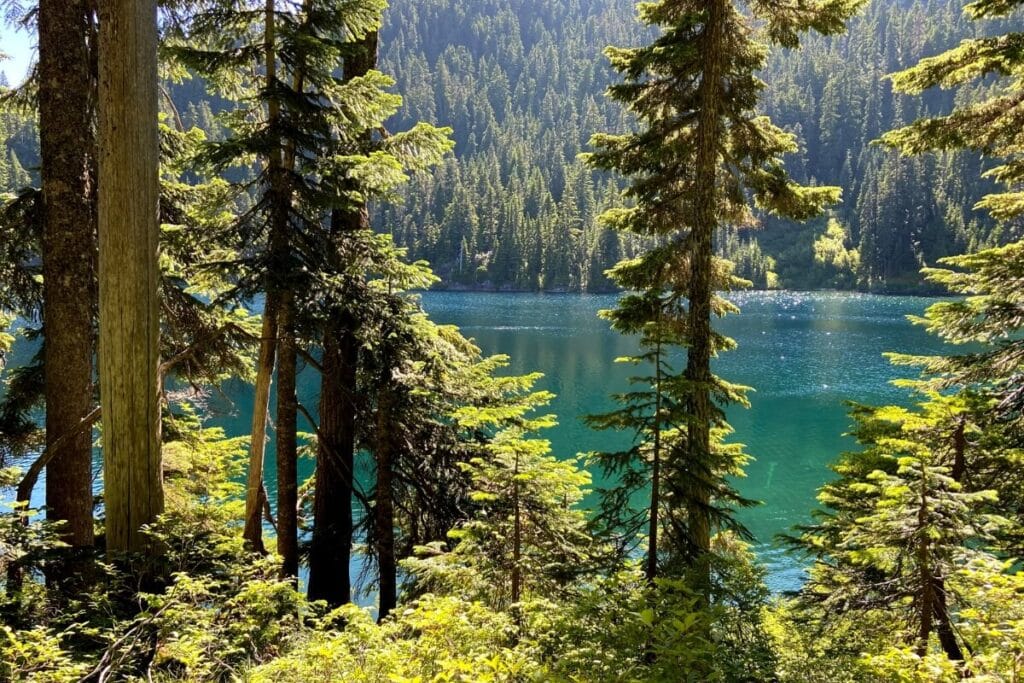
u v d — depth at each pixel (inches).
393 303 323.3
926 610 188.7
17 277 280.5
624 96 345.4
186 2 284.2
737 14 329.4
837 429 1185.4
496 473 226.4
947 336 306.8
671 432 285.7
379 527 348.2
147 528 206.4
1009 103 264.1
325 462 375.9
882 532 197.9
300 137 296.2
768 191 342.0
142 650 165.8
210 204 298.2
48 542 188.7
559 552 229.3
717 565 225.8
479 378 348.5
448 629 172.2
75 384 244.1
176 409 593.6
